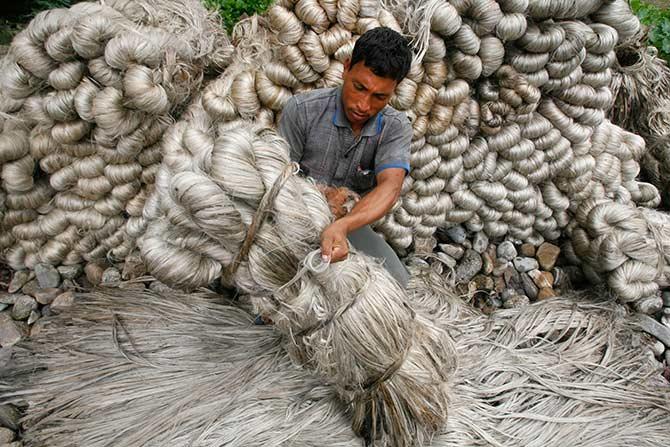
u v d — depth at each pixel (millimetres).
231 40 2812
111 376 2074
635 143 2914
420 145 2377
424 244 2760
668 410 2131
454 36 2230
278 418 1932
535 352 2324
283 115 1974
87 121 2180
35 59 2098
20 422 1973
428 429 1860
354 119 1818
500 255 2816
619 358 2342
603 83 2525
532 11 2270
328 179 2047
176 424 1891
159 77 2158
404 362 1715
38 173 2404
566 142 2596
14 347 2205
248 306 2416
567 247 2838
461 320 2414
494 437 1975
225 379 2043
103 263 2594
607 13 2459
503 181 2631
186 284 1581
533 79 2352
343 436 1911
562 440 1989
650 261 2525
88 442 1862
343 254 1557
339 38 2172
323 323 1628
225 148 1520
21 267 2551
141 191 2391
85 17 2061
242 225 1521
